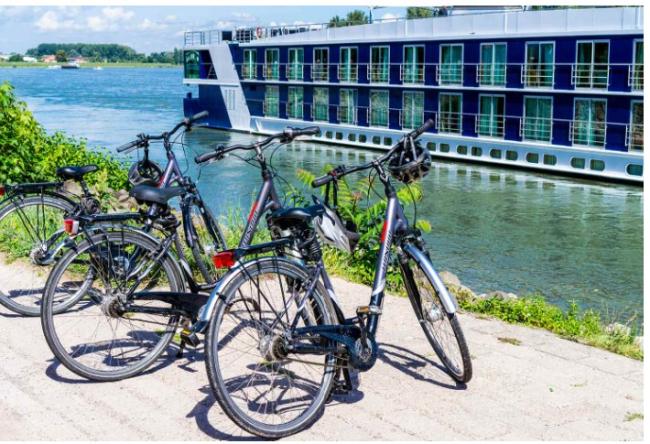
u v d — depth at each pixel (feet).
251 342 15.65
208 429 12.34
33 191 18.70
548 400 13.76
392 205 13.99
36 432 12.14
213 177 84.28
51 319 13.55
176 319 14.53
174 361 14.99
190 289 14.74
